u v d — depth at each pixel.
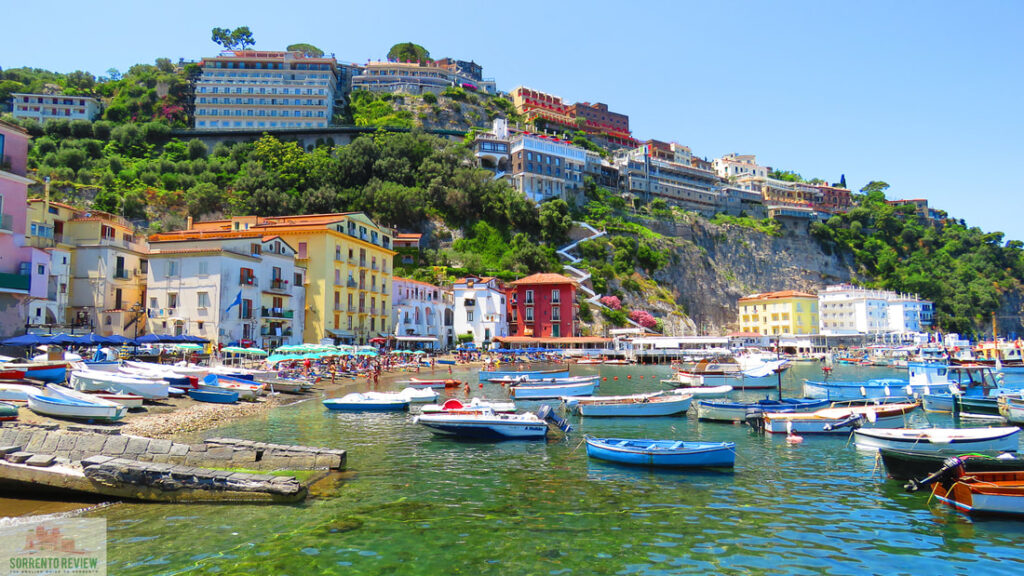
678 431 33.44
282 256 69.25
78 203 105.38
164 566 13.21
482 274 124.19
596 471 22.97
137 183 118.62
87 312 62.41
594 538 15.45
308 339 73.25
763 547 14.95
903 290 185.62
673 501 18.89
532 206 143.50
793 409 36.47
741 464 24.58
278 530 15.54
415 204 132.25
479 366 86.56
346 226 80.62
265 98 175.12
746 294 171.88
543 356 102.69
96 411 28.08
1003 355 98.12
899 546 15.10
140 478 17.72
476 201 140.88
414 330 97.19
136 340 46.47
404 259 121.88
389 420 35.31
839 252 197.00
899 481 21.23
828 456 26.28
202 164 136.75
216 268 59.72
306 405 41.72
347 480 20.91
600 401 39.94
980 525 16.70
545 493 19.69
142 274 68.00
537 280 115.38
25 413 27.70
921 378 48.56
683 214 177.88
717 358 97.44
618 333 118.44
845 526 16.59
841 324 161.62
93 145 134.00
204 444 21.66
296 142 157.88
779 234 189.25
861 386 46.62
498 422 29.17
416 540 15.05
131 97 171.38
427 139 158.75
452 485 20.50
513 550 14.51
